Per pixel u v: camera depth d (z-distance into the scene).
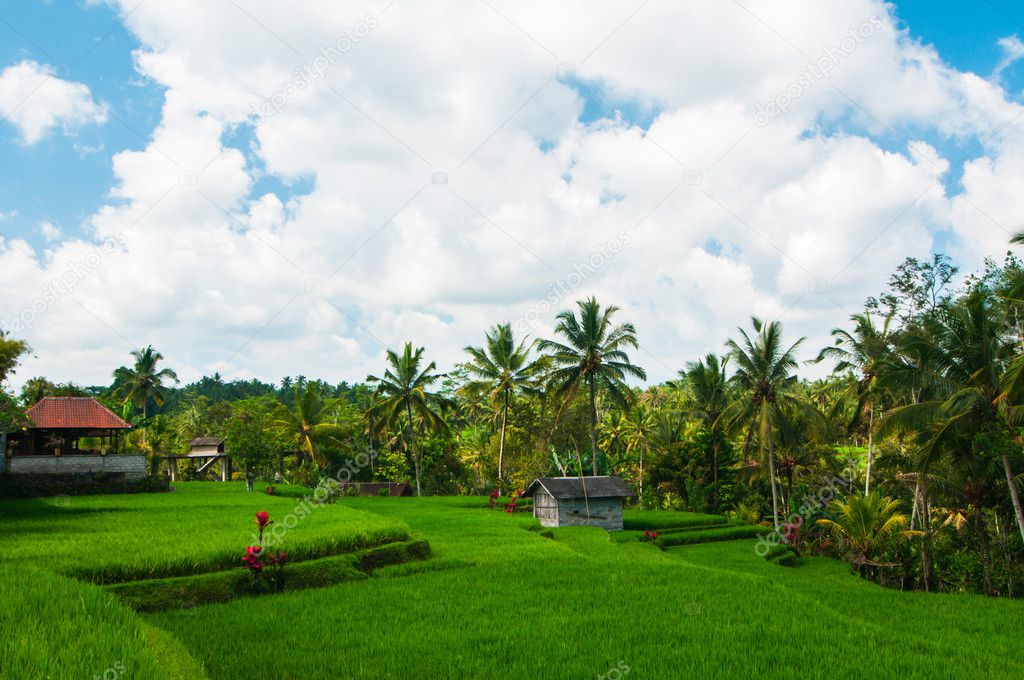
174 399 148.62
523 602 18.66
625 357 50.62
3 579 14.62
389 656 13.84
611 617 17.05
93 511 30.03
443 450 70.19
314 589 19.97
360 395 107.44
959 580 35.28
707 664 13.51
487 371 63.75
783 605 18.44
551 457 62.38
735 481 59.31
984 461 31.08
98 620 12.49
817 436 48.72
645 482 66.06
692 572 23.03
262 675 12.66
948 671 13.91
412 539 26.56
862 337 44.00
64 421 40.50
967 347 28.73
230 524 25.64
